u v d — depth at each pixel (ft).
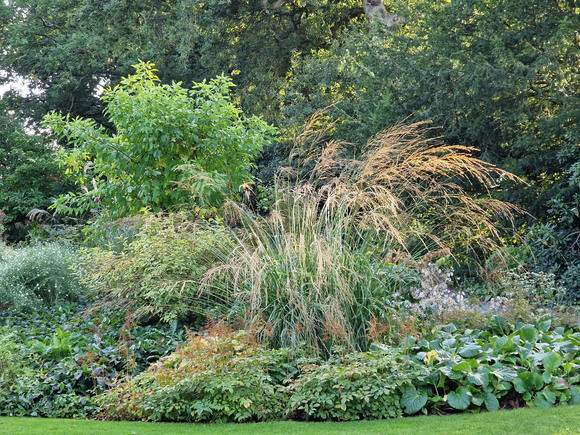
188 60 62.64
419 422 12.87
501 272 24.26
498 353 15.85
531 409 13.35
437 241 19.95
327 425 13.04
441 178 33.24
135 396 14.16
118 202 27.30
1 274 26.58
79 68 66.44
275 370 15.24
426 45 37.09
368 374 14.23
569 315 21.63
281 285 17.06
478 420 12.71
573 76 31.63
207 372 14.07
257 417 13.99
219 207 26.14
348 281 17.03
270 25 63.00
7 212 56.85
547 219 34.47
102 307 23.40
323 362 15.38
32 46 67.26
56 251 28.63
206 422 13.80
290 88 53.36
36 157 59.31
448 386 14.51
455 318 19.80
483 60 32.42
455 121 35.60
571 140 31.45
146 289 20.39
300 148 22.99
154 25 59.82
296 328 15.90
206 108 27.55
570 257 32.22
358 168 20.80
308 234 18.62
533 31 32.60
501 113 33.68
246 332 15.58
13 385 15.46
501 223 33.55
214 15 57.98
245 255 18.25
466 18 35.45
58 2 65.36
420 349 16.08
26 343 18.85
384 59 39.34
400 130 23.02
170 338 19.24
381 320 16.96
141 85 28.07
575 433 11.18
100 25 59.98
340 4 63.26
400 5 44.39
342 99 47.16
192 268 20.21
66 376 16.08
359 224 18.80
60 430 12.91
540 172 35.01
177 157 28.12
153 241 21.98
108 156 26.99
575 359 15.33
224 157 28.22
